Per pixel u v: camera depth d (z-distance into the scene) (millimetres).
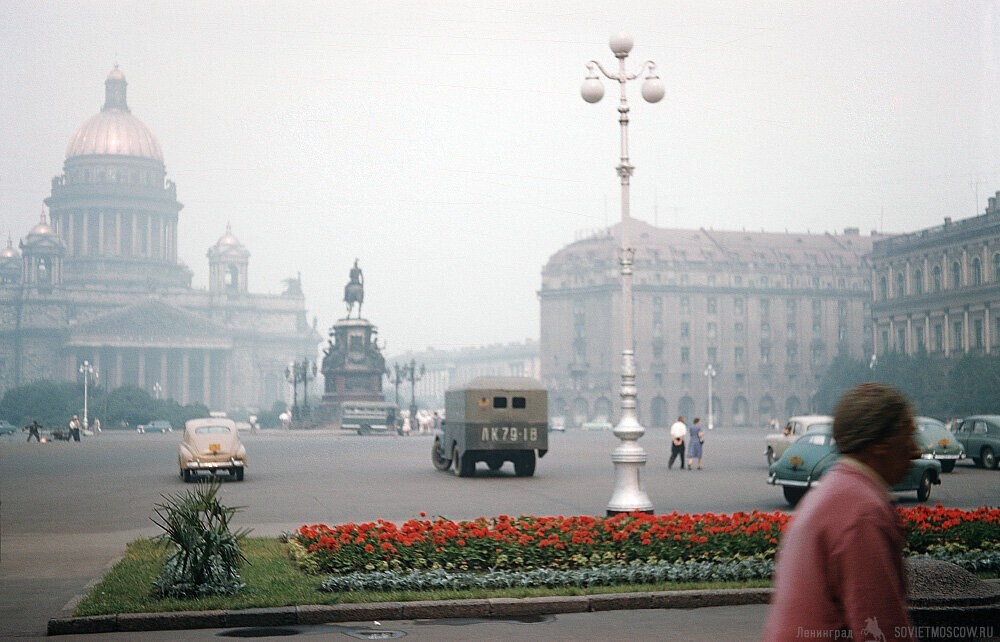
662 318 166750
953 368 113188
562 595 12891
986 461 41094
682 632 11320
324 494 29922
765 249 173875
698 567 14141
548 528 15188
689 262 168625
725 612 12633
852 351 172875
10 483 36469
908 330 126438
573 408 172500
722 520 15898
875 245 134125
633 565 14117
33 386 161125
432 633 11438
